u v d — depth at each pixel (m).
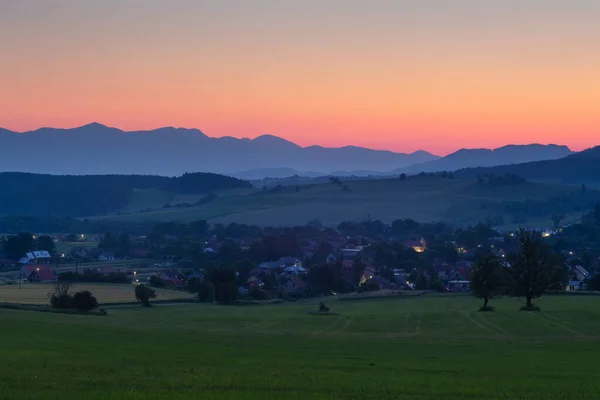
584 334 69.25
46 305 106.69
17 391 30.61
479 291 98.00
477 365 43.41
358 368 41.16
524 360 46.34
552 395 31.75
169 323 85.88
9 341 52.06
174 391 31.19
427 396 31.23
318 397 30.47
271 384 33.66
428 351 51.84
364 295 145.75
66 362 40.56
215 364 41.97
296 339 60.97
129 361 42.38
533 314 86.06
